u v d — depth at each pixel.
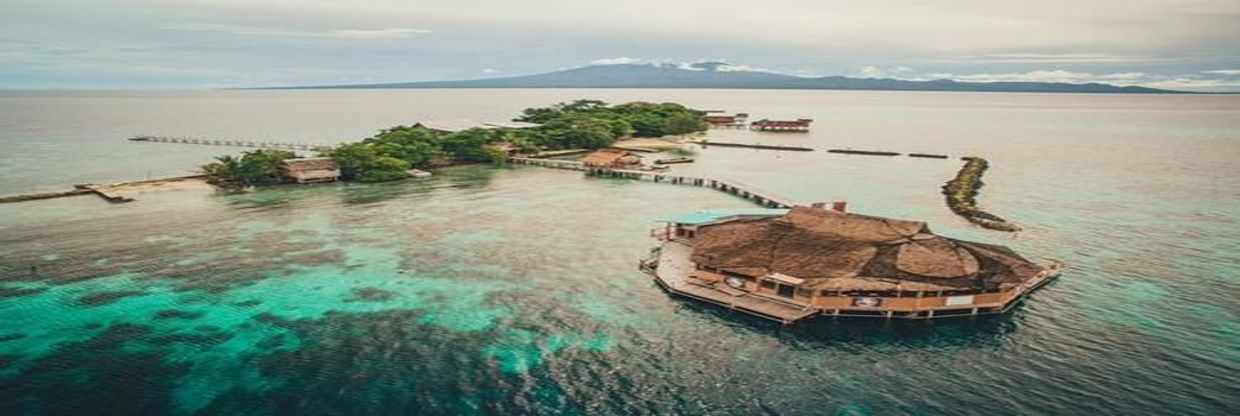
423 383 41.31
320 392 40.09
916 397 40.25
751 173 125.19
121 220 80.31
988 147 176.25
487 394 40.16
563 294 56.34
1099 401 39.81
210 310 51.97
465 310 52.59
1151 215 88.25
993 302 52.69
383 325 49.62
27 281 57.72
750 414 38.22
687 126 199.00
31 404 38.28
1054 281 60.41
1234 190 107.56
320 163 111.69
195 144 172.25
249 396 39.56
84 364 42.97
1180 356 45.44
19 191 99.75
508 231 77.00
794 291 52.75
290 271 61.31
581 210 89.50
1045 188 109.94
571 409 38.66
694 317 51.72
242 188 103.19
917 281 51.75
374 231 76.19
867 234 56.22
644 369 43.41
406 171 117.38
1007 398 40.19
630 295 56.25
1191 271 63.28
